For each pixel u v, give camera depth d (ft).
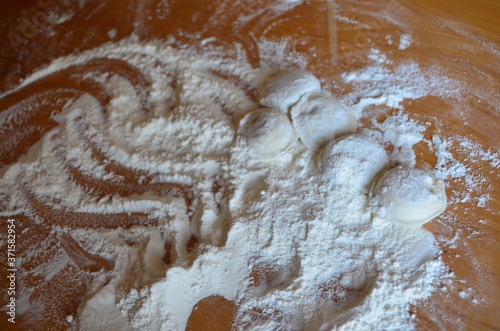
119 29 1.30
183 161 1.08
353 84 1.13
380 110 1.10
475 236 0.97
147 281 0.97
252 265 0.98
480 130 1.06
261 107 1.12
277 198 1.01
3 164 1.18
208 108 1.13
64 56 1.29
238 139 1.06
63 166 1.14
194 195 1.05
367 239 0.96
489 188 1.01
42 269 1.05
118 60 1.25
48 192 1.12
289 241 0.98
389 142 1.06
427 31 1.17
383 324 0.91
